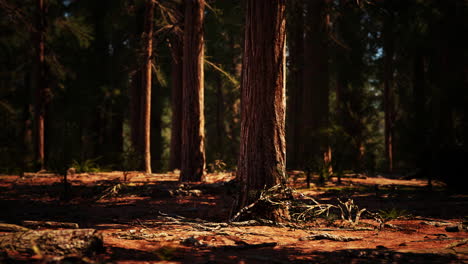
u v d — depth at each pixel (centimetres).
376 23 2566
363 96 1625
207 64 2098
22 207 803
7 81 2577
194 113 1344
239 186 666
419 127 1234
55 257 341
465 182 1074
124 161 1675
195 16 1369
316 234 541
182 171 1339
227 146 3281
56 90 2698
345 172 1616
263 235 535
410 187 1232
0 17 2189
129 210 771
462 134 1248
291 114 2602
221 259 397
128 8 2252
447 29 2128
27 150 2178
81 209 783
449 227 564
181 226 594
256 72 655
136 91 2616
